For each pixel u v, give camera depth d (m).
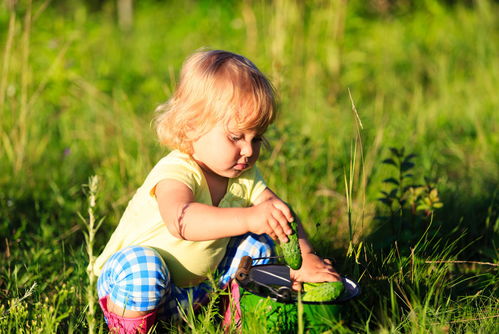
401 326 2.24
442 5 8.38
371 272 2.56
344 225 3.35
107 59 6.96
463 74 6.54
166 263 2.31
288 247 2.06
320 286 2.10
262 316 2.06
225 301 2.41
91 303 1.99
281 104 4.05
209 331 2.13
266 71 4.59
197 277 2.37
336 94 5.79
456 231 3.11
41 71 5.49
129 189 3.72
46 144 4.65
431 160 4.10
